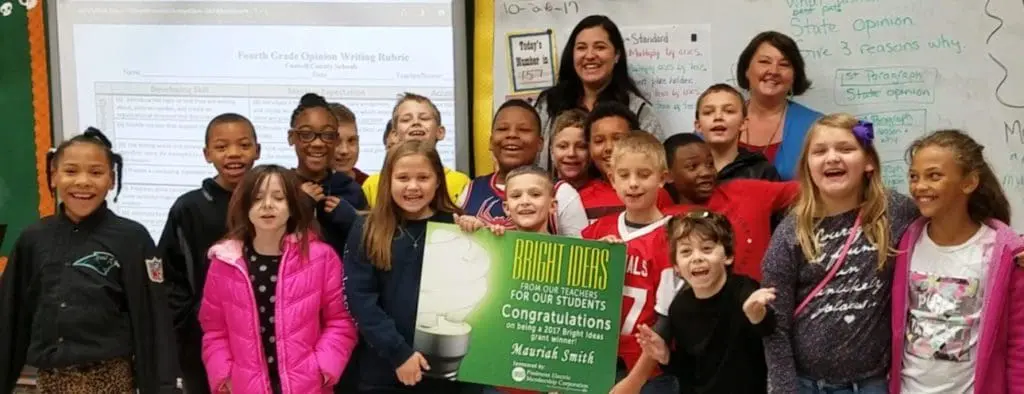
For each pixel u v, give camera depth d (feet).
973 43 9.48
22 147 11.11
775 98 9.55
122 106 10.84
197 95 10.69
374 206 7.53
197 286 8.27
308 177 8.43
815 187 6.74
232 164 8.29
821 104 9.74
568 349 7.22
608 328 7.18
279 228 7.38
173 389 7.58
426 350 7.22
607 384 7.15
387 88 10.40
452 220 7.54
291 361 7.18
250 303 7.22
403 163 7.22
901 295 6.44
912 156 6.61
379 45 10.36
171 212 8.43
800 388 6.70
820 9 9.66
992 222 6.40
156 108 10.78
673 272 7.16
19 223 11.21
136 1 10.66
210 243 8.24
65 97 10.92
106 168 7.55
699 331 6.67
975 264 6.27
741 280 6.71
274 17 10.46
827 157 6.49
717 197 8.13
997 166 9.58
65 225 7.50
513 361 7.25
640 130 8.32
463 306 7.25
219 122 8.41
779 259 6.70
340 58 10.44
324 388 7.44
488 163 10.28
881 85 9.64
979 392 6.22
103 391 7.44
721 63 9.84
